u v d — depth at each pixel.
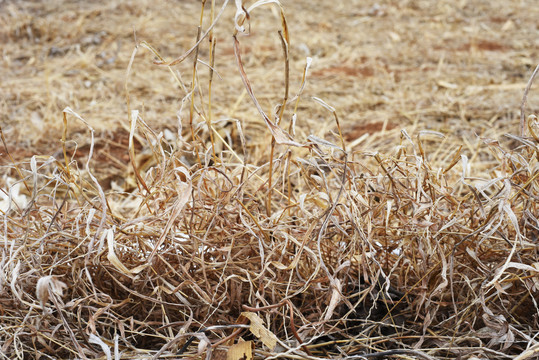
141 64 4.45
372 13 5.82
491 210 1.49
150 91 3.95
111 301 1.43
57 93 3.85
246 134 3.30
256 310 1.38
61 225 1.57
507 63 4.46
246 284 1.57
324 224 1.42
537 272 1.45
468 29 5.33
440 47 4.89
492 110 3.59
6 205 2.34
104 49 4.73
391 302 1.60
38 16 5.34
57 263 1.46
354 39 5.08
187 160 2.96
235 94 3.90
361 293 1.58
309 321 1.52
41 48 4.73
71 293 1.55
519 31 5.26
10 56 4.59
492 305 1.55
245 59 4.63
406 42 5.01
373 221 1.62
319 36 5.09
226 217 1.58
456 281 1.55
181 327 1.45
